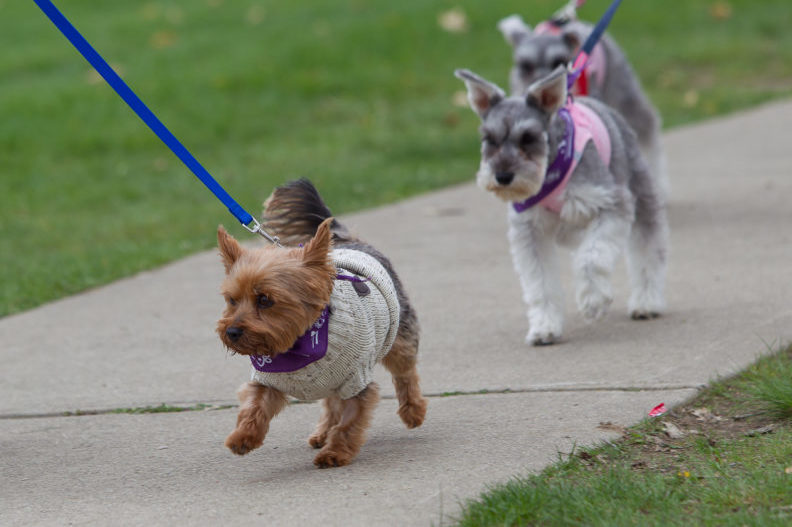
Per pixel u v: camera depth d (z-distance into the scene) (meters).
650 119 12.17
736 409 6.31
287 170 16.39
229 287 5.36
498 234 11.82
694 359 7.28
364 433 5.91
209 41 24.81
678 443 5.84
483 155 8.10
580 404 6.58
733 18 26.64
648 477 5.23
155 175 16.84
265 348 5.34
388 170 16.16
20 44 25.61
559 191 7.93
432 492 5.35
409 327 6.28
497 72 21.83
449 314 8.94
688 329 8.02
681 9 27.17
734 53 23.77
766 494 4.92
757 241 10.46
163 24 26.81
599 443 5.84
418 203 13.80
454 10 25.92
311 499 5.37
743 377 6.79
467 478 5.52
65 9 29.16
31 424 6.95
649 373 7.08
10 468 6.16
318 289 5.37
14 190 16.27
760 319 8.02
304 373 5.55
